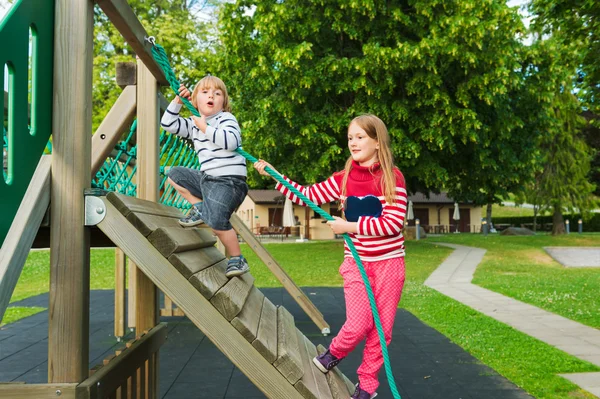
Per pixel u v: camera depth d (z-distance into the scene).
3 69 1.76
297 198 2.73
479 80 13.59
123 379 2.29
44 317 6.88
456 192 19.38
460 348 5.16
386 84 13.64
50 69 2.09
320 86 14.20
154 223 2.24
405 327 6.23
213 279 2.25
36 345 5.33
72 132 2.08
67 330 2.01
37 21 1.98
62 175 2.07
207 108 2.74
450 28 13.09
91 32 2.18
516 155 16.81
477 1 13.54
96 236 2.88
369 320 2.48
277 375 2.04
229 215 2.67
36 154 1.99
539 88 15.98
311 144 14.66
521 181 17.89
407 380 4.11
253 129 14.54
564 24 7.21
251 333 2.04
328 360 2.54
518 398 3.65
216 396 3.71
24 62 1.91
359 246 2.55
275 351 2.08
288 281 5.73
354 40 14.90
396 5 14.24
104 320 6.73
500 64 13.69
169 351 5.04
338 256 15.73
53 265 2.04
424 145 15.16
